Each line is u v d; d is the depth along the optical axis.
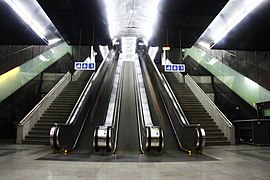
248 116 11.88
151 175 4.40
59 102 12.13
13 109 11.34
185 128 7.98
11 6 7.11
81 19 9.49
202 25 9.62
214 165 5.39
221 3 7.59
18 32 9.02
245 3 7.31
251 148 8.57
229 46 10.62
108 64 17.56
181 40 11.90
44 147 8.21
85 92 11.01
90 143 8.13
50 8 8.32
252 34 9.16
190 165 5.39
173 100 10.42
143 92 13.20
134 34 19.14
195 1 7.59
